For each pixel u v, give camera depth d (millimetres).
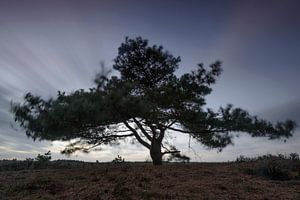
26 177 11375
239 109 14352
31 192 8773
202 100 15016
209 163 15680
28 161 17078
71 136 13727
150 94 13766
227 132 15117
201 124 14695
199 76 14641
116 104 11586
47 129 11438
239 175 10781
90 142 15391
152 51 16656
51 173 12109
